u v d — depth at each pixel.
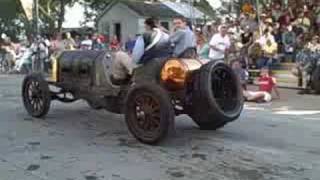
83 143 8.68
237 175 6.90
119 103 9.35
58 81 10.57
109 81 9.37
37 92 10.87
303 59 16.14
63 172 7.04
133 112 8.68
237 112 8.73
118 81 9.33
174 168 7.22
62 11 39.94
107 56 9.54
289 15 21.39
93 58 9.74
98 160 7.62
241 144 8.62
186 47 9.62
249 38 19.78
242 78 14.30
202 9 39.34
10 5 39.00
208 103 8.41
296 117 11.45
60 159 7.67
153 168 7.22
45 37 27.38
